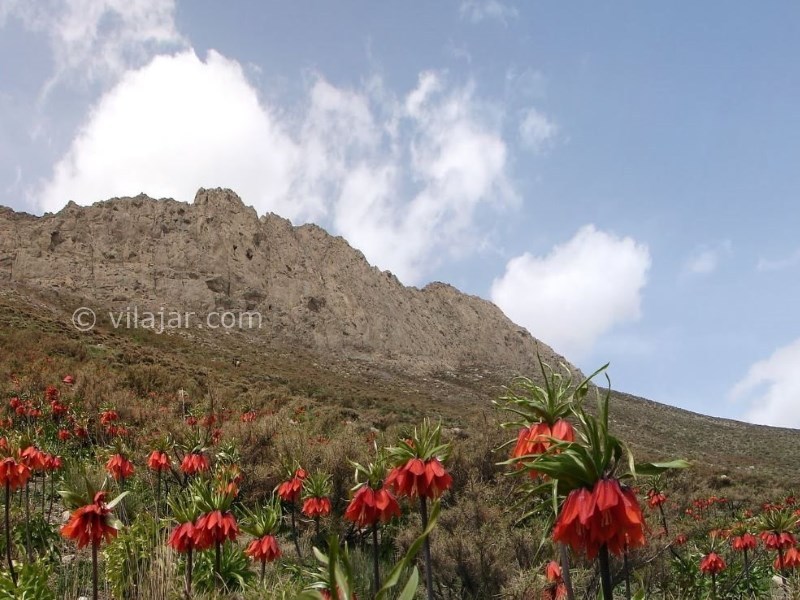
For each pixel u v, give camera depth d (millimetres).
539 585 6352
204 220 79875
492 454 11086
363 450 11773
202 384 28234
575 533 2633
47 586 5754
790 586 6004
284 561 8406
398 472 4684
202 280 72625
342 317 83812
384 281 100438
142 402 18562
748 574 8695
